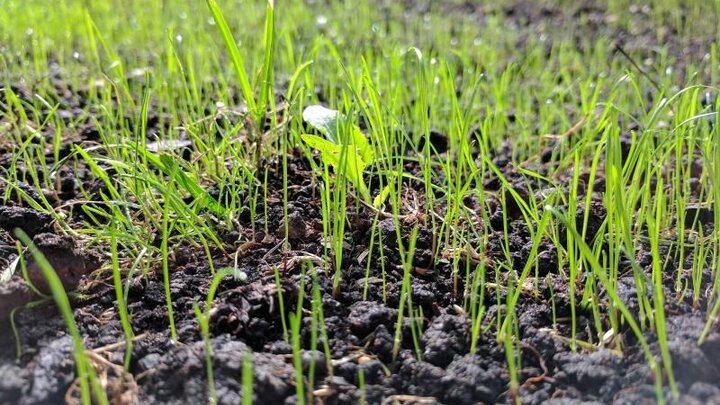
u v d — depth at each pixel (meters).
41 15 0.83
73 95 0.66
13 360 0.38
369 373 0.39
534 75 0.76
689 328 0.39
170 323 0.40
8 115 0.56
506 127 0.64
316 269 0.44
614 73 0.75
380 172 0.47
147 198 0.48
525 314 0.41
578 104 0.68
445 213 0.49
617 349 0.39
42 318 0.41
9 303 0.40
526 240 0.47
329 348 0.40
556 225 0.45
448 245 0.46
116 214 0.45
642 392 0.37
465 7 1.09
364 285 0.43
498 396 0.38
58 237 0.43
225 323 0.40
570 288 0.40
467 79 0.70
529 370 0.39
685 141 0.57
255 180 0.51
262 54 0.74
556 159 0.58
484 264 0.43
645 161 0.47
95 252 0.45
